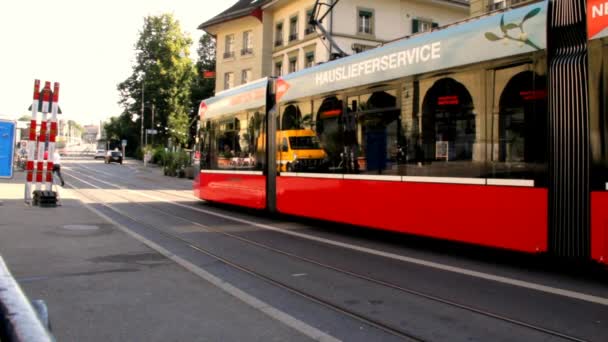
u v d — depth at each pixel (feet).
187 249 29.30
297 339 14.70
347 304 18.40
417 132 28.40
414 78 28.86
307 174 37.65
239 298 19.01
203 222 41.93
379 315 17.08
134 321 16.30
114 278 21.95
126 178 123.34
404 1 131.54
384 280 22.02
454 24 27.32
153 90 225.76
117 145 305.94
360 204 32.35
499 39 24.43
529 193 22.70
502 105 24.02
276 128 42.11
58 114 51.62
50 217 41.63
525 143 22.93
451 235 26.17
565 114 21.66
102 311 17.31
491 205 24.22
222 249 29.43
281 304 18.39
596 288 20.65
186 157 135.74
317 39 126.31
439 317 16.88
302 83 38.99
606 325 15.98
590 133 20.84
